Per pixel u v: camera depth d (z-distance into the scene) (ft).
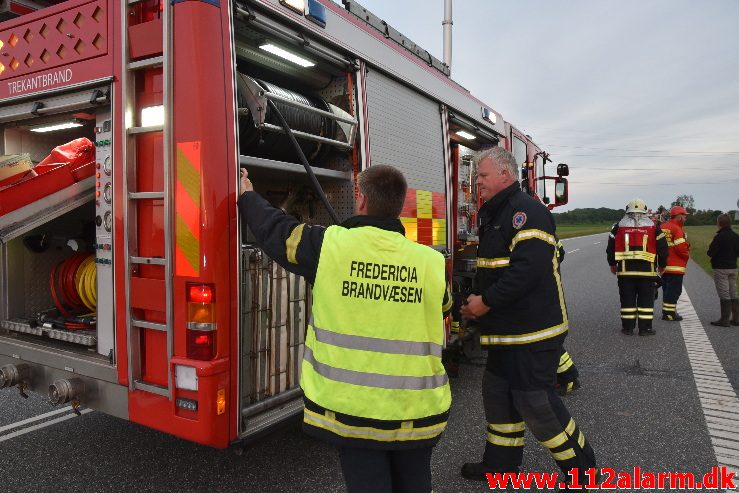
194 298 7.84
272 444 11.94
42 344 10.39
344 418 5.93
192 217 7.80
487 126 19.80
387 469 6.25
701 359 19.92
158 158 8.28
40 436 12.19
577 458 9.11
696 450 12.12
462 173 19.89
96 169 9.32
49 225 11.73
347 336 6.06
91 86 8.95
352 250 6.18
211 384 7.82
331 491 9.93
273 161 9.40
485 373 9.98
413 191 13.71
